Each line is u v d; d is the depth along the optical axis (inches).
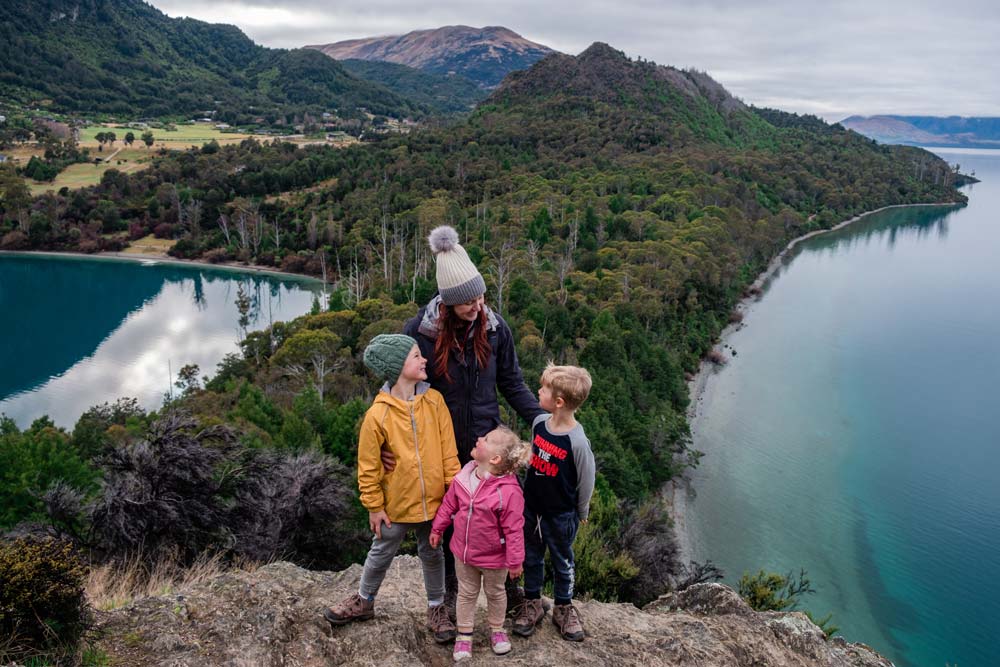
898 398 2433.6
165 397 2743.6
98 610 162.2
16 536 437.1
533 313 2340.1
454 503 153.3
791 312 3489.2
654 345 2363.4
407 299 2810.0
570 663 155.6
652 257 3267.7
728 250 3700.8
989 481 1876.2
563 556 165.2
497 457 148.0
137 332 3668.8
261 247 4977.9
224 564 431.2
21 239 5073.8
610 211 4394.7
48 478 743.7
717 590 209.9
